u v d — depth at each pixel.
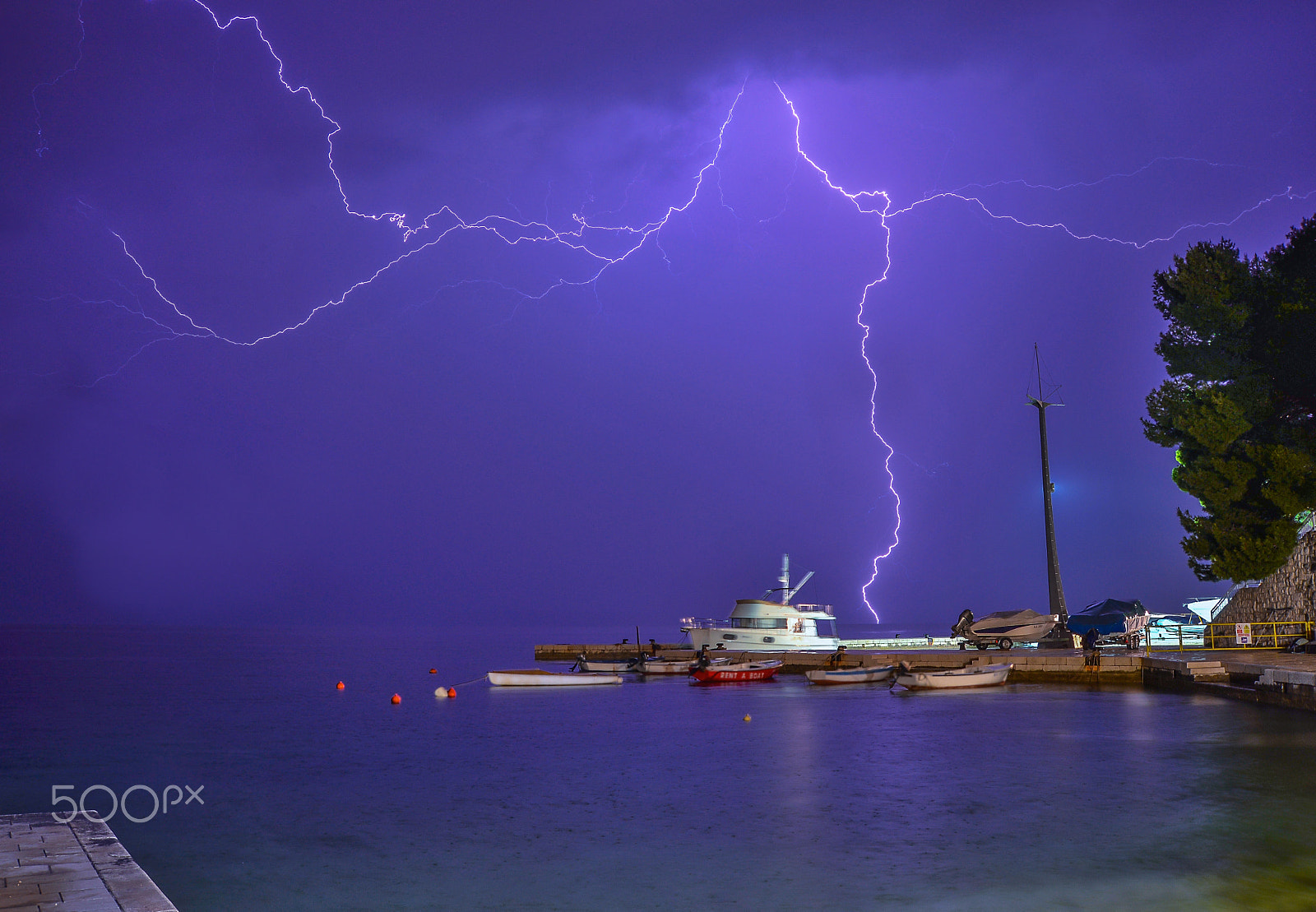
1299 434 36.03
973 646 48.47
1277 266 36.66
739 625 56.22
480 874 14.12
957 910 11.99
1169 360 38.66
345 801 19.62
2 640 140.88
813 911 12.07
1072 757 22.25
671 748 25.80
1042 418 47.22
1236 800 17.47
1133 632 44.25
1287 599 37.88
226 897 13.27
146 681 57.31
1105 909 11.92
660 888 13.19
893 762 22.56
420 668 71.69
